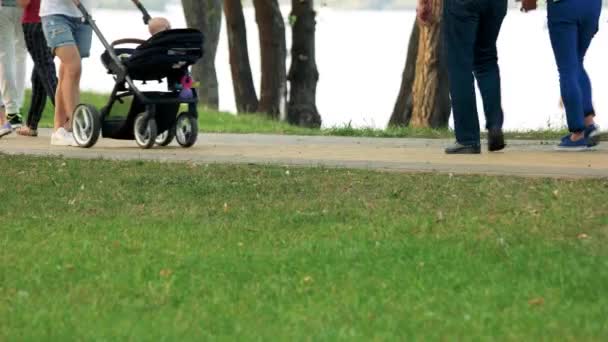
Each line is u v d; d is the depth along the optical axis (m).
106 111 41.31
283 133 55.12
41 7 42.66
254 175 32.94
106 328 18.44
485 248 23.31
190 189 31.05
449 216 26.70
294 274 21.77
